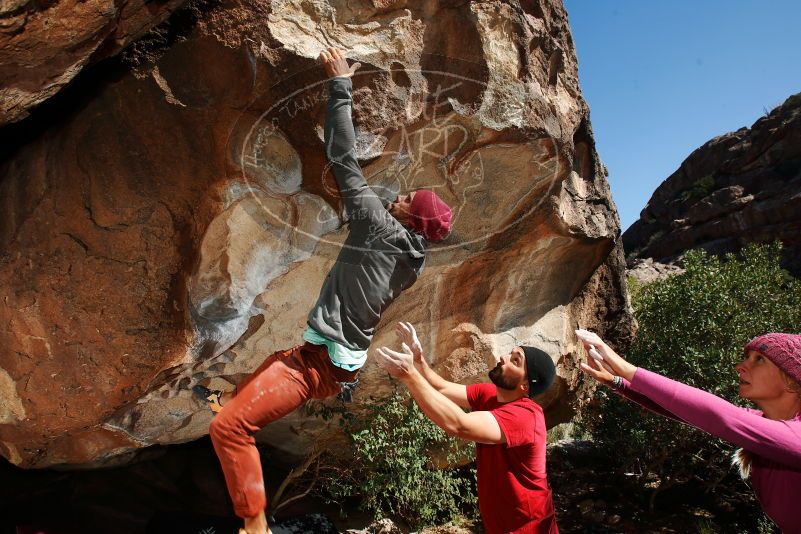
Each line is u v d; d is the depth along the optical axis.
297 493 6.80
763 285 9.83
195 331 3.89
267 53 3.03
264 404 2.20
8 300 3.62
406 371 2.43
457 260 4.97
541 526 2.71
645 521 8.32
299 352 2.29
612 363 2.55
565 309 6.32
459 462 6.98
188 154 3.29
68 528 5.54
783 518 2.21
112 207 3.45
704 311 9.09
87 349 3.72
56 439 4.42
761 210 25.36
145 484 6.26
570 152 4.28
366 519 6.98
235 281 3.85
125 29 2.82
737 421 2.16
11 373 3.80
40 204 3.54
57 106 3.43
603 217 5.88
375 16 3.22
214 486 6.46
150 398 4.52
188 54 3.10
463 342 5.61
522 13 3.57
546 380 2.90
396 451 6.00
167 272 3.59
